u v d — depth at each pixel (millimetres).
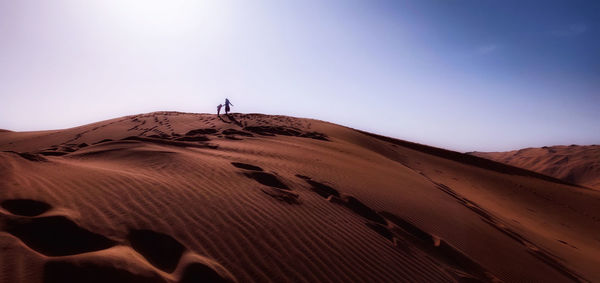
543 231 11773
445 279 3926
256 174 6137
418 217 6223
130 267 2352
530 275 5012
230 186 5105
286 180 6371
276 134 17266
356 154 14531
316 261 3422
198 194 4402
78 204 3324
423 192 9109
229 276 2713
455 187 17203
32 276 2055
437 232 5719
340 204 5699
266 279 2854
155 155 6582
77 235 2748
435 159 27516
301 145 13555
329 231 4293
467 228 6480
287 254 3383
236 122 24578
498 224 8531
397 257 4125
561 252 8289
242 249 3221
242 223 3793
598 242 13531
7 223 2613
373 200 6492
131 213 3385
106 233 2883
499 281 4352
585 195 24844
